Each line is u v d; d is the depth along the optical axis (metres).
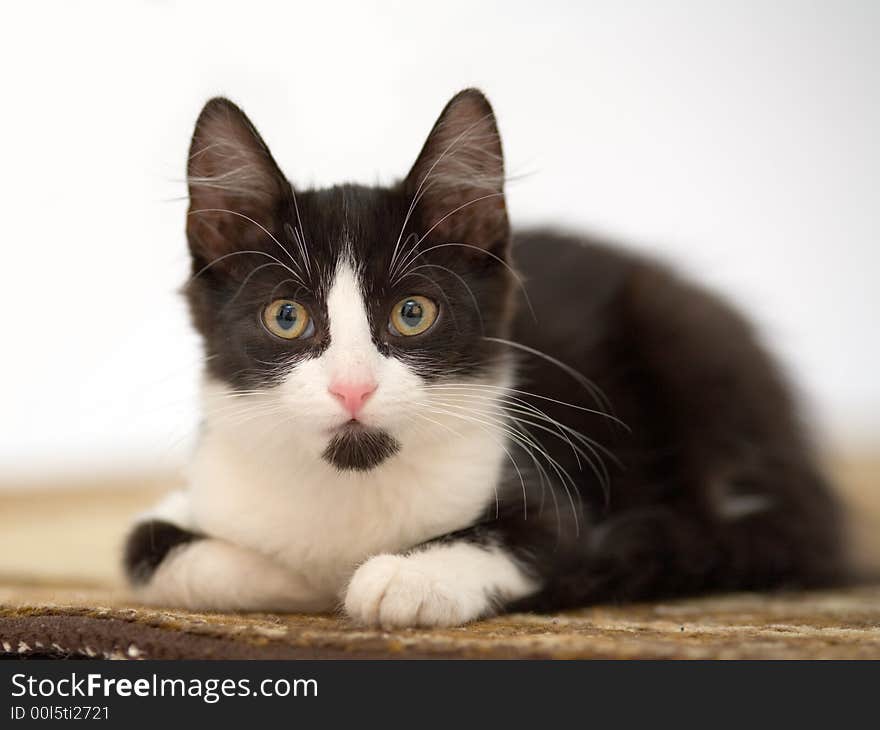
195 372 0.55
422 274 0.52
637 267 0.65
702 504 0.61
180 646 0.46
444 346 0.52
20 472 1.00
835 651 0.45
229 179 0.53
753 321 0.66
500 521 0.53
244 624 0.48
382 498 0.52
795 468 0.62
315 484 0.52
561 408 0.58
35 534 0.75
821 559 0.61
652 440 0.61
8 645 0.47
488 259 0.54
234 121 0.53
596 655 0.45
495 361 0.54
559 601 0.53
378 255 0.52
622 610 0.54
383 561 0.49
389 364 0.51
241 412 0.52
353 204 0.53
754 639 0.47
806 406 0.65
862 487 0.85
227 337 0.52
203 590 0.52
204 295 0.54
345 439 0.51
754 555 0.60
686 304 0.64
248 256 0.53
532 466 0.55
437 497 0.52
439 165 0.54
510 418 0.55
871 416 1.13
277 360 0.51
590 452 0.59
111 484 0.97
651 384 0.62
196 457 0.55
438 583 0.49
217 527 0.53
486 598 0.50
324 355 0.51
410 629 0.48
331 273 0.52
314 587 0.53
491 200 0.55
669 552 0.58
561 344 0.60
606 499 0.59
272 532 0.52
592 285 0.64
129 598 0.54
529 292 0.62
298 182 0.63
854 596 0.59
